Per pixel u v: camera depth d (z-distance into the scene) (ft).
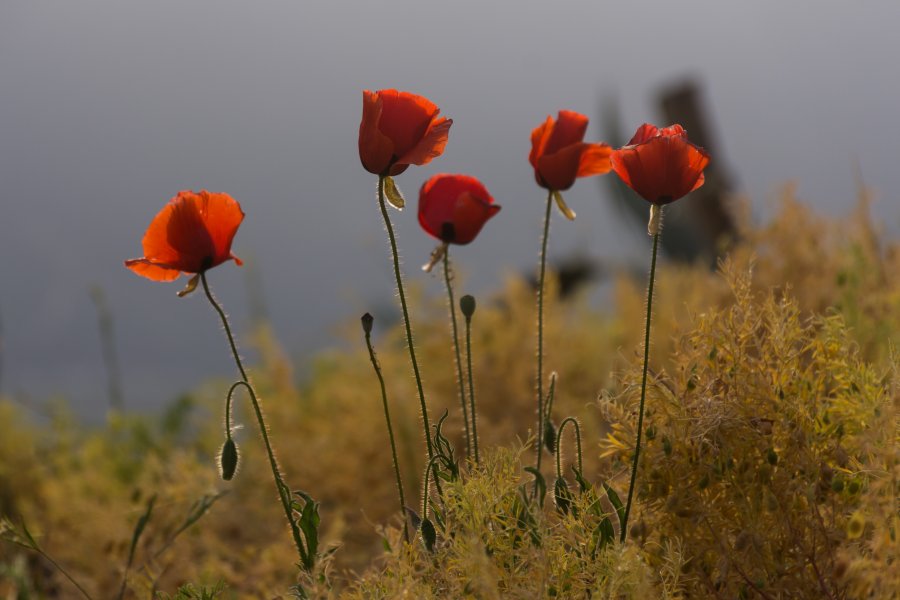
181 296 4.35
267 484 5.74
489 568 4.15
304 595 4.29
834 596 4.20
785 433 4.29
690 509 4.25
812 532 4.22
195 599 4.50
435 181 4.47
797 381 4.36
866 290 5.31
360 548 5.44
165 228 4.28
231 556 5.17
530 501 4.30
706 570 4.28
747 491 4.25
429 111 4.31
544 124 4.54
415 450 5.90
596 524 4.26
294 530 4.37
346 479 5.82
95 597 5.21
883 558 4.00
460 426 5.97
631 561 4.15
